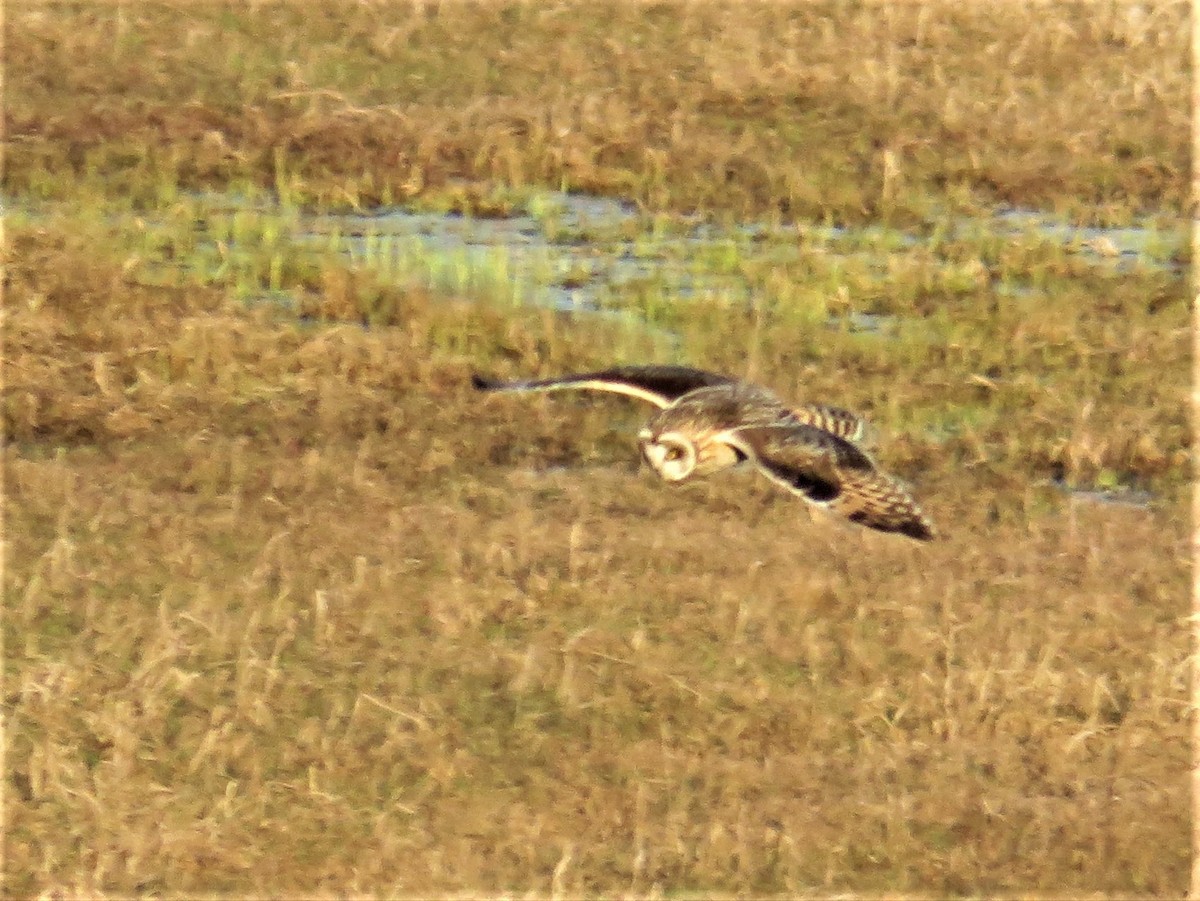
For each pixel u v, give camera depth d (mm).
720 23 25094
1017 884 11055
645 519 14328
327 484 14586
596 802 11320
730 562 13672
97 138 21125
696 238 20031
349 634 12633
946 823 11414
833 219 20766
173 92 22297
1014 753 12070
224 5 24438
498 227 20094
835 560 13867
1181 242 20562
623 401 16266
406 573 13336
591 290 18703
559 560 13641
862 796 11578
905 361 17625
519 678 12273
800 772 11711
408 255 18938
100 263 18125
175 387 16000
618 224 20141
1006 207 21328
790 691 12398
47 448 15125
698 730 11992
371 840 10961
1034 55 24766
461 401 16125
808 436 8523
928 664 12742
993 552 14281
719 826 11133
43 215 19578
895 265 19250
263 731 11742
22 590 12938
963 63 24453
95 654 12328
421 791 11344
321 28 24047
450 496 14539
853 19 25453
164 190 20266
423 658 12453
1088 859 11273
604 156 21453
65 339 16734
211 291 18000
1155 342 18125
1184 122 23219
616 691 12227
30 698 11875
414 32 24156
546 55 23875
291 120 21578
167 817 11062
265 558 13445
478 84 23094
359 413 15797
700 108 22656
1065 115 23141
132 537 13625
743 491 14734
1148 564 14328
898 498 8211
